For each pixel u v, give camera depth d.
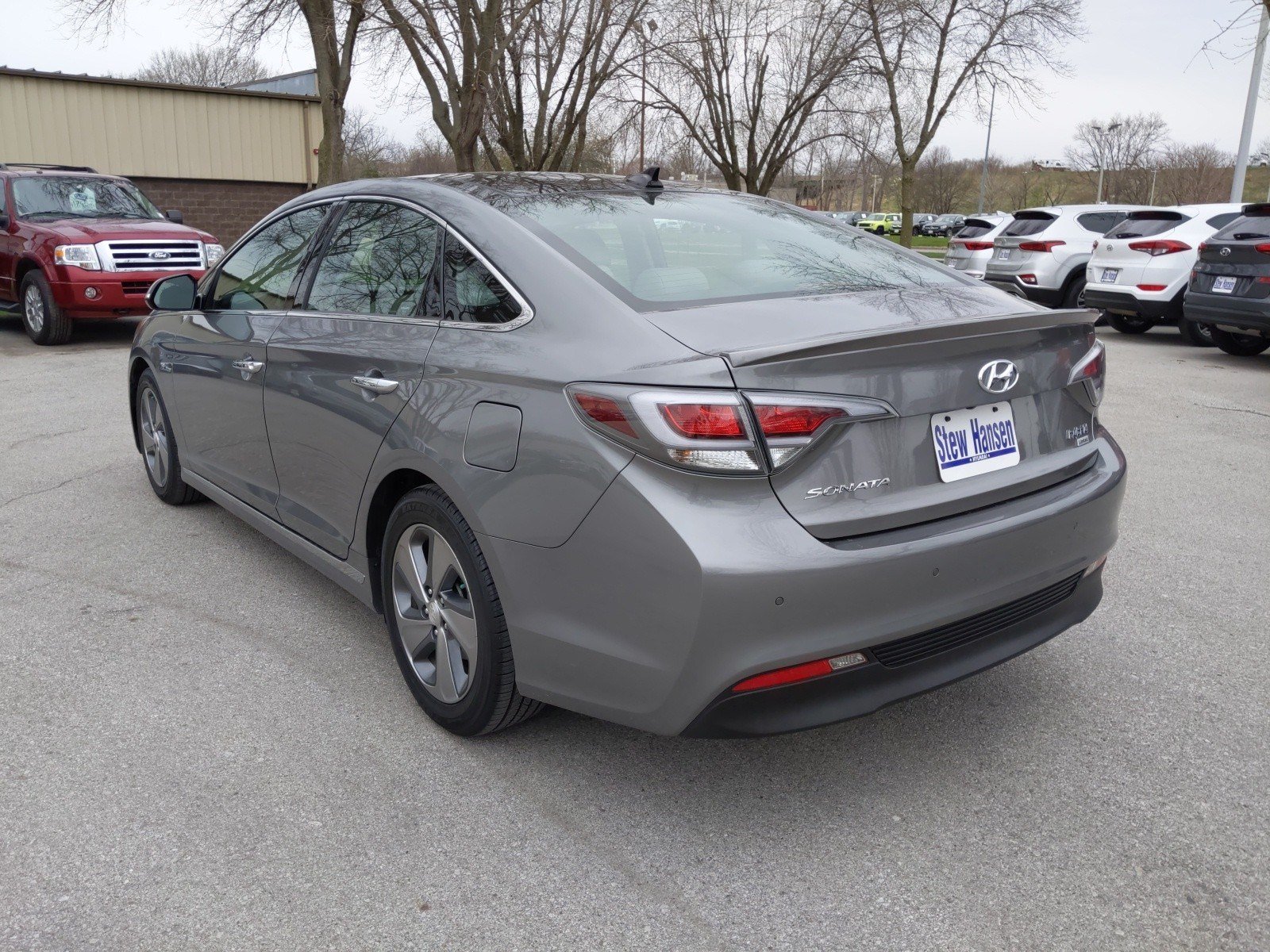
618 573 2.26
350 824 2.50
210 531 4.71
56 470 5.75
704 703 2.21
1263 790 2.66
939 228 69.56
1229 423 7.24
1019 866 2.35
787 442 2.17
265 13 15.74
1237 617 3.79
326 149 15.88
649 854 2.40
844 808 2.59
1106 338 12.38
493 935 2.12
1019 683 3.27
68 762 2.76
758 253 2.96
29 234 10.91
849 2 25.41
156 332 4.71
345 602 3.91
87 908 2.19
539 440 2.40
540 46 19.59
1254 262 9.21
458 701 2.83
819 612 2.19
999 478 2.54
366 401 3.02
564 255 2.68
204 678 3.27
